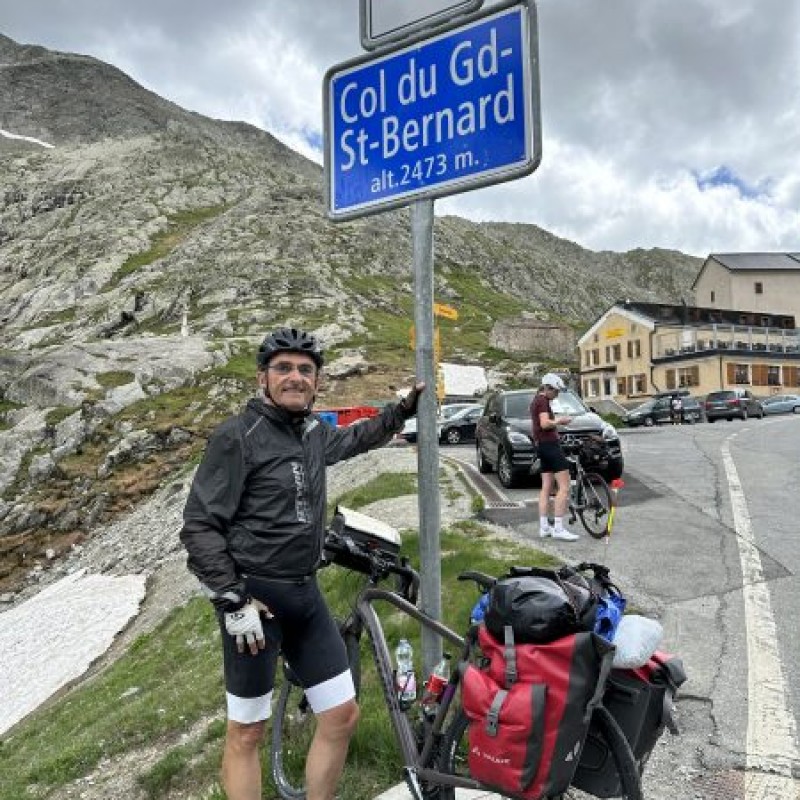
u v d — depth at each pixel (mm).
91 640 16516
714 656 5605
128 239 118625
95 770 5863
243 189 151375
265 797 4102
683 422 44906
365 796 3934
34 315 98438
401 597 3877
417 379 3572
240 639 3059
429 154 3410
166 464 40344
